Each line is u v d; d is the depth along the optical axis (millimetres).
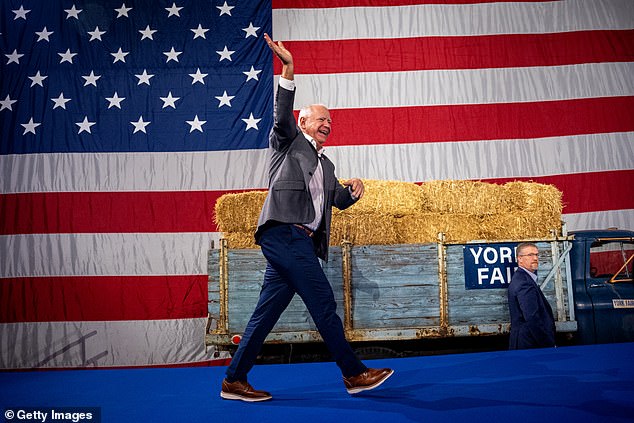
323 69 7629
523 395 3246
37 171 7402
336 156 7500
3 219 7316
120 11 7727
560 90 7660
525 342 5133
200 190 7418
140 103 7570
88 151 7457
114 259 7289
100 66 7629
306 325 5430
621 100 7652
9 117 7496
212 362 7227
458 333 5555
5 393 3816
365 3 7754
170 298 7262
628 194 7516
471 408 3020
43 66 7605
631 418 2764
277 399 3377
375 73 7629
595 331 5750
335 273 5543
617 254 7215
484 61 7688
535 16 7770
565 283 5789
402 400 3234
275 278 3373
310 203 3326
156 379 4102
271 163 3443
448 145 7531
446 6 7770
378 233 5785
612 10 7785
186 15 7730
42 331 7188
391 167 7492
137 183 7414
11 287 7227
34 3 7715
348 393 3445
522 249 5379
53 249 7281
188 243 7332
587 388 3367
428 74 7641
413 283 5590
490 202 5949
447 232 5891
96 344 7184
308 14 7727
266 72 7641
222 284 5453
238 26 7711
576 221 7465
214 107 7574
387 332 5492
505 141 7559
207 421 2961
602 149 7570
